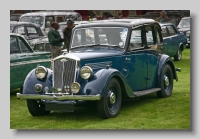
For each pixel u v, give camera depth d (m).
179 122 7.17
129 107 8.44
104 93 7.19
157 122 7.18
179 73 13.47
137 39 8.65
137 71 8.59
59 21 20.72
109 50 8.25
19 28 15.88
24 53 10.02
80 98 7.05
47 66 10.55
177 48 16.73
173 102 8.88
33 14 20.33
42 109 7.98
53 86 7.43
